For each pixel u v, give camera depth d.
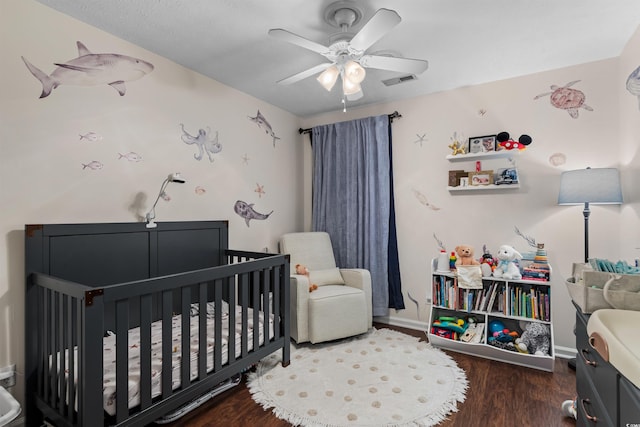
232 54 2.37
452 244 3.02
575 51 2.31
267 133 3.38
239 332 2.10
